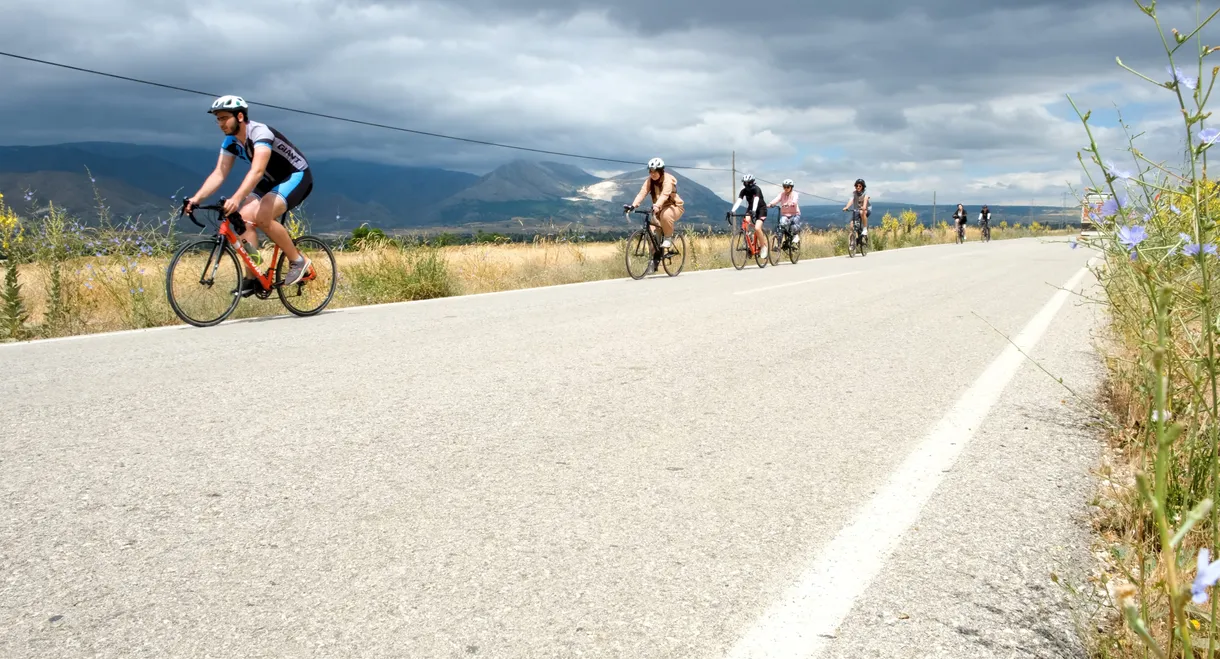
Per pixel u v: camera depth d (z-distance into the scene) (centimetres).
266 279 788
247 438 359
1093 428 385
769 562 239
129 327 769
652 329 685
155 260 880
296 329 698
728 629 201
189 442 352
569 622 204
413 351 578
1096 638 195
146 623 202
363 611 208
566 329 687
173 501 283
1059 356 565
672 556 243
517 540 253
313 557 239
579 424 386
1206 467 259
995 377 497
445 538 254
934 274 1340
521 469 320
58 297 768
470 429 376
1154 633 188
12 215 882
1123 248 254
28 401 427
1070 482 309
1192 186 203
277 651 190
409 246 1147
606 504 284
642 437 366
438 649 191
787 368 521
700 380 484
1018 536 259
